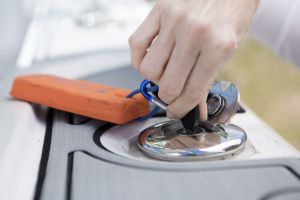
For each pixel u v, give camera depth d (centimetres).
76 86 49
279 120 151
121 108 42
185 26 35
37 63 74
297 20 90
